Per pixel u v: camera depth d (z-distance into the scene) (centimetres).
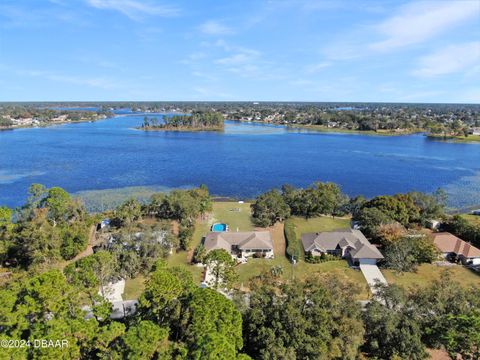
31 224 5975
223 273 4550
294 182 11981
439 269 5647
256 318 3356
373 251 5791
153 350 2730
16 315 2819
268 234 6638
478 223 7538
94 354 2956
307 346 3023
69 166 13350
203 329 2833
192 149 18025
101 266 4391
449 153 17775
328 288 3800
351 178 12625
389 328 3306
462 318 3253
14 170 12531
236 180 12056
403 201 7688
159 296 3262
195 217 7800
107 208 8906
